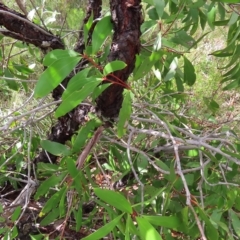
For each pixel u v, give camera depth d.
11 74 1.33
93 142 0.91
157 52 0.80
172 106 1.55
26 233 1.18
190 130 1.18
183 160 1.23
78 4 2.21
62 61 0.64
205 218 0.71
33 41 1.07
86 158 0.98
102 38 0.76
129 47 0.79
